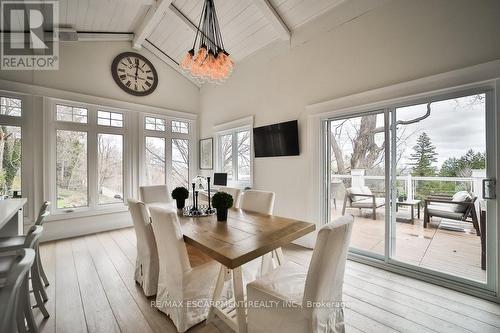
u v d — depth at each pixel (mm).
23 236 1954
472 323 1664
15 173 3270
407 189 2600
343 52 2805
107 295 2053
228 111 4520
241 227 1834
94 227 3902
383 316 1746
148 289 2004
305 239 3213
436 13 2143
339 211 3078
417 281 2260
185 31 3961
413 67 2277
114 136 4199
